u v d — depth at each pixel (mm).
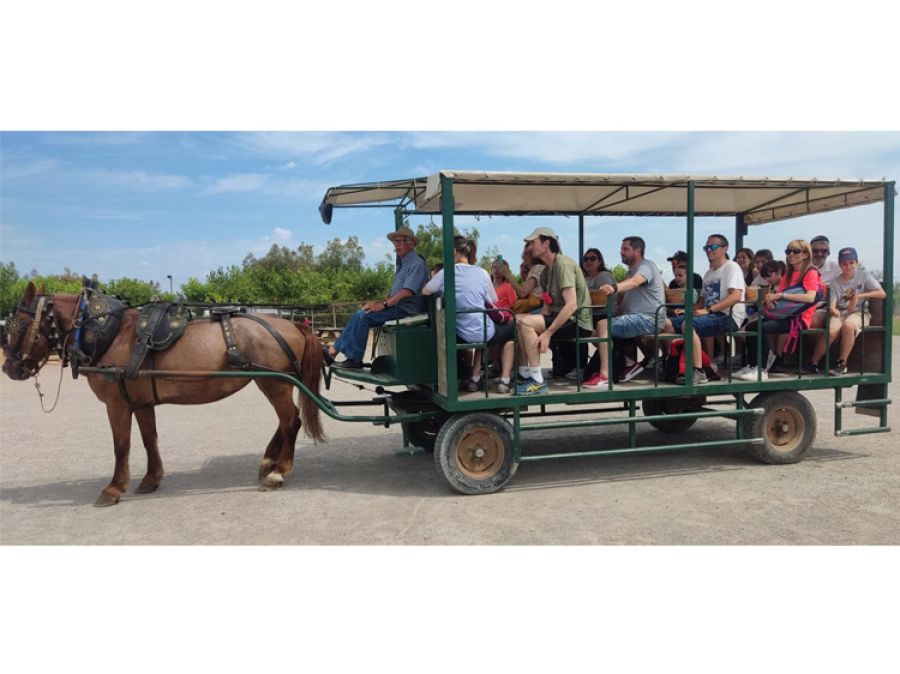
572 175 5746
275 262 54812
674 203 7879
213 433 9023
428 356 6090
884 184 6664
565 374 7441
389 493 6043
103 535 5090
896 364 15188
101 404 11844
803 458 6863
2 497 6121
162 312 6012
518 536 4859
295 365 6273
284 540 4902
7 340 6043
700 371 6613
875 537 4719
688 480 6238
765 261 7723
